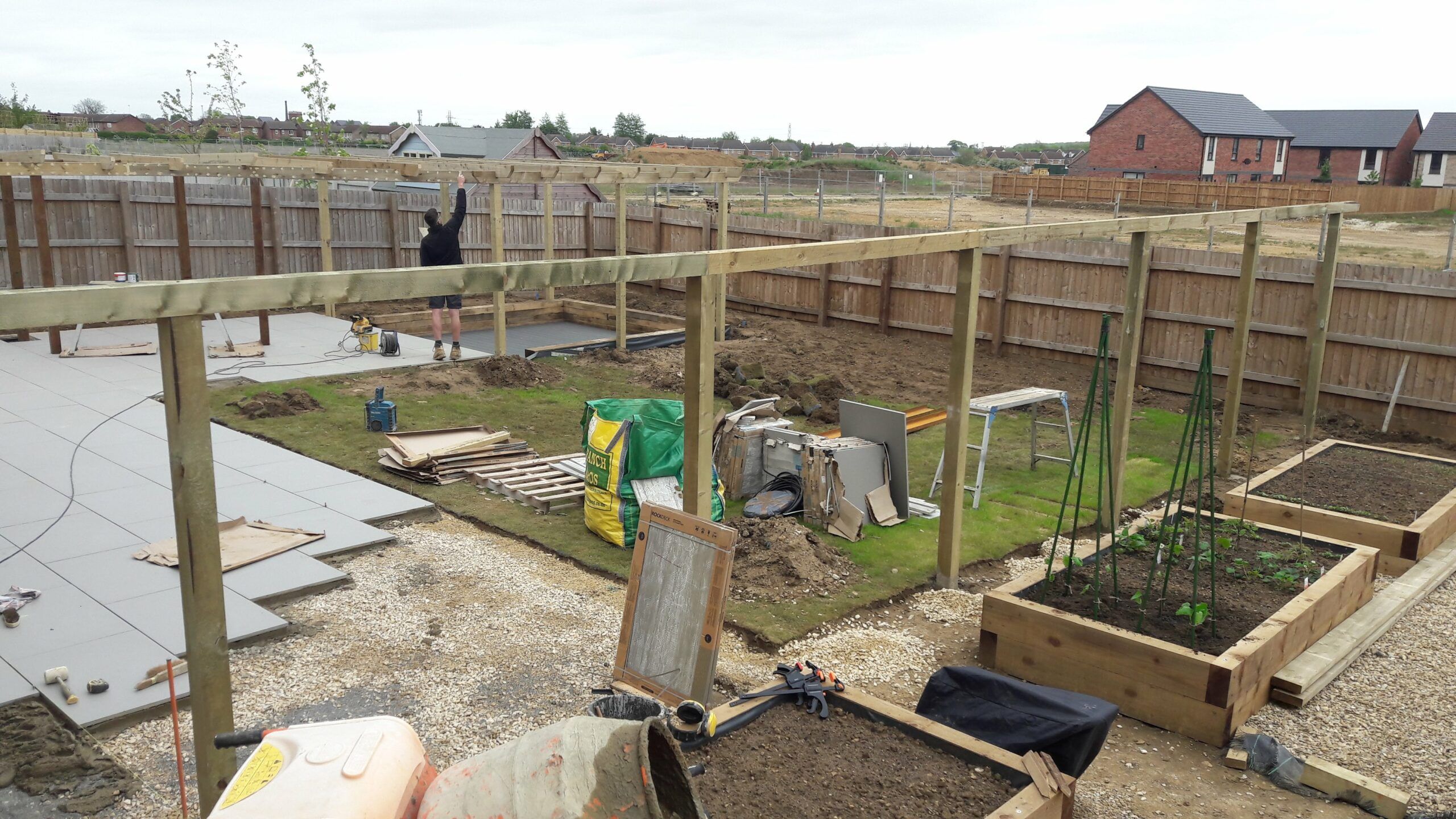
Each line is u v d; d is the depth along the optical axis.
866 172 60.56
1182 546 7.46
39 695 5.29
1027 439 11.73
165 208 16.86
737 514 8.81
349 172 14.42
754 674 5.95
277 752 3.10
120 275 13.38
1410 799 4.89
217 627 3.76
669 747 3.05
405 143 30.00
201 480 3.61
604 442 7.94
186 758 4.88
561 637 6.29
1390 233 32.25
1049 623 5.97
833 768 4.40
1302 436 11.95
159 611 6.32
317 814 2.76
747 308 19.59
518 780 2.94
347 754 3.02
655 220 20.95
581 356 15.07
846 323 18.17
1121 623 6.10
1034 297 15.73
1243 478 10.28
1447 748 5.41
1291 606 6.20
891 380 14.27
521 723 5.25
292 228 18.12
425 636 6.25
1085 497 9.59
